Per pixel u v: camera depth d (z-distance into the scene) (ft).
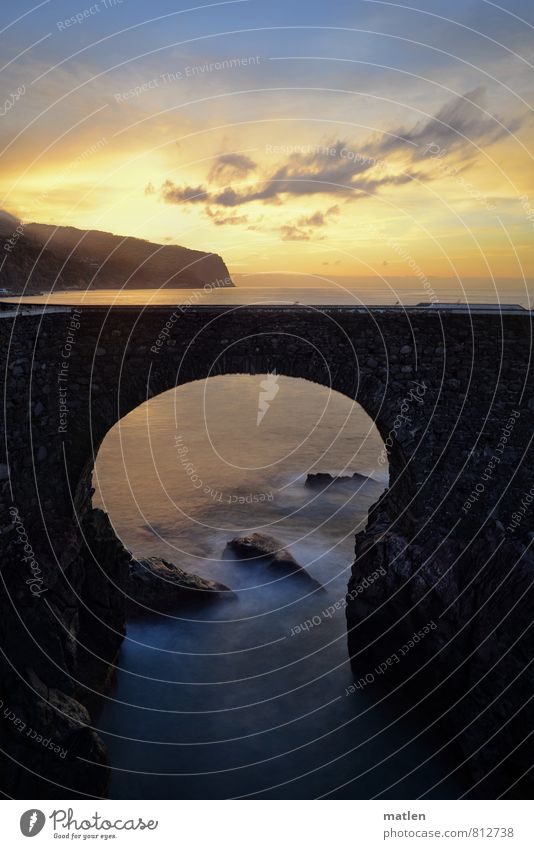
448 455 39.29
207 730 39.27
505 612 35.63
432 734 37.83
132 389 40.32
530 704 33.09
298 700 41.68
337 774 35.65
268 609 54.03
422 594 38.70
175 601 51.96
